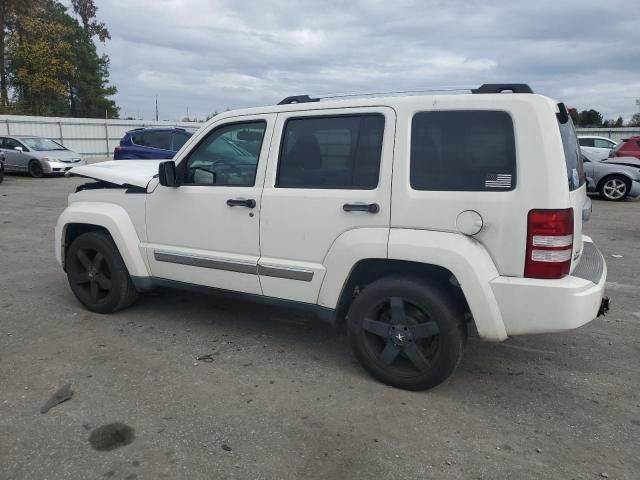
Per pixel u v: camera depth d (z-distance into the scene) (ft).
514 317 10.20
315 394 11.44
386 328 11.49
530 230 9.90
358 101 11.56
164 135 48.03
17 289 18.71
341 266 11.61
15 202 41.34
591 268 11.37
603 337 14.80
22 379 11.91
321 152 11.98
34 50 131.34
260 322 15.76
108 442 9.56
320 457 9.23
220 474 8.74
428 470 8.93
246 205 12.76
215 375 12.26
